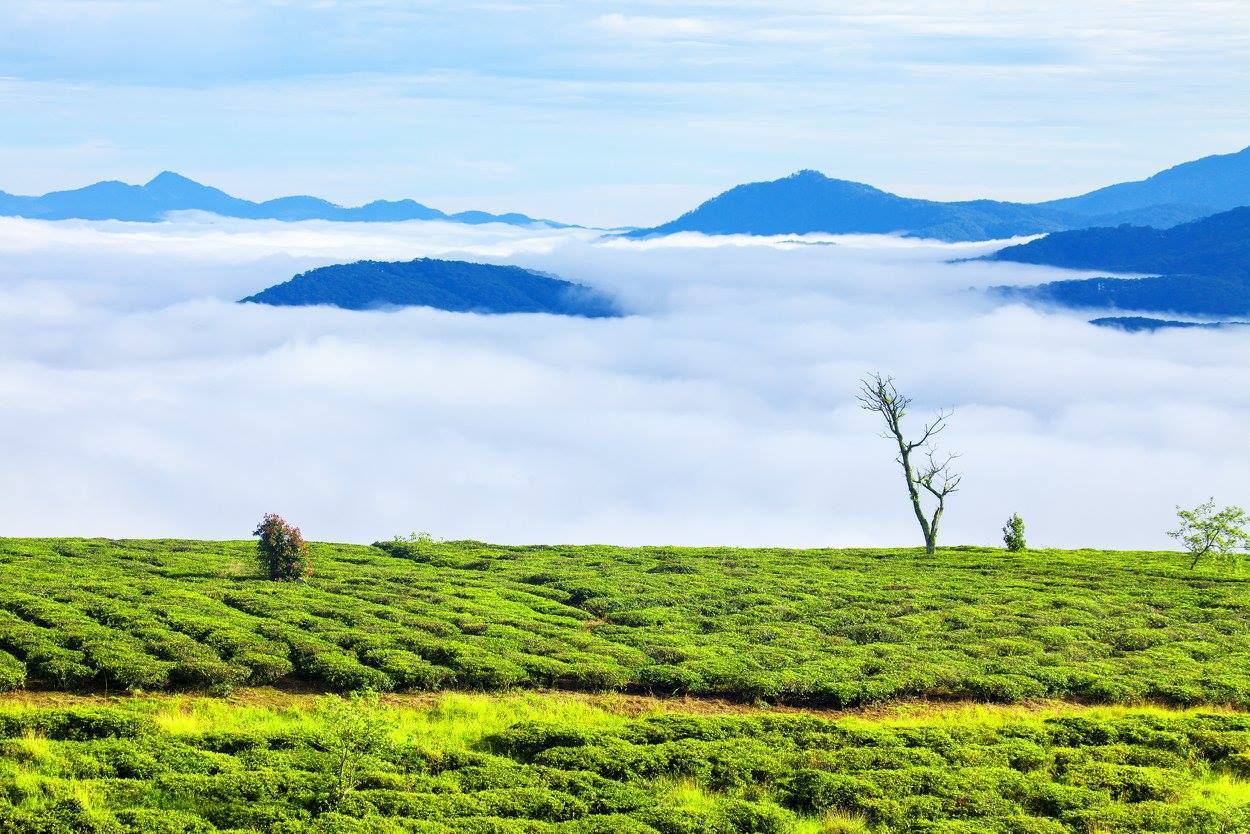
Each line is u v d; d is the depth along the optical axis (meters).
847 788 31.59
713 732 36.56
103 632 42.31
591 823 28.78
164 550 67.56
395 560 69.69
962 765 34.34
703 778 32.72
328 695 36.41
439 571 65.50
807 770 32.75
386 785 30.77
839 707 42.50
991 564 79.25
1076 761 35.38
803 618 55.94
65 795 28.28
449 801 29.56
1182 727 38.94
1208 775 35.81
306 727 35.78
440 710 38.72
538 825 28.47
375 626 47.47
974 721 40.50
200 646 41.25
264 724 36.25
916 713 42.16
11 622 42.97
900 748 35.41
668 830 28.81
